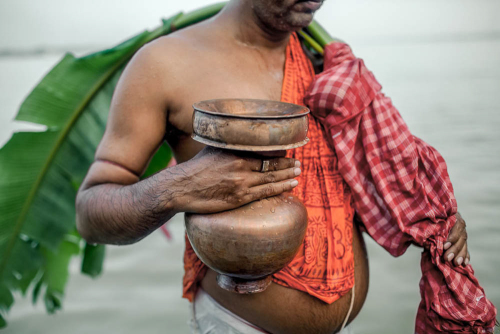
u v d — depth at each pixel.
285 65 1.46
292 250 1.13
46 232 2.09
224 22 1.44
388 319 4.13
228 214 1.11
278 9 1.32
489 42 46.34
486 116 10.57
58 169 2.06
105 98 2.04
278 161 1.13
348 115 1.36
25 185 2.04
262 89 1.39
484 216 5.68
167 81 1.33
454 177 6.92
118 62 1.98
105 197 1.30
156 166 2.19
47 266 2.38
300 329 1.40
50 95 2.01
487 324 1.42
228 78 1.36
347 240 1.40
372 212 1.45
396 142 1.41
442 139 8.80
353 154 1.42
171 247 5.85
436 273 1.43
